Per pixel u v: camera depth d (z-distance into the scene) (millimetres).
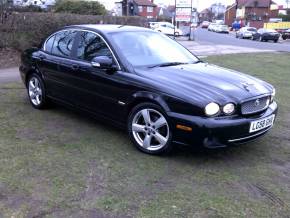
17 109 6781
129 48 5449
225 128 4355
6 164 4473
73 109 6082
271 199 3885
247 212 3629
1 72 11055
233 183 4195
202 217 3520
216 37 45125
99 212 3547
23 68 7047
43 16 15672
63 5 28656
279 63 15125
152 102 4734
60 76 6094
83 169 4410
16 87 8656
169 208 3646
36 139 5309
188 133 4418
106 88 5270
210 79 4926
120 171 4383
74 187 3982
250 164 4707
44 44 6742
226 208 3684
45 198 3756
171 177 4281
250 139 4688
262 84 5266
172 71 5113
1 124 5906
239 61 15484
